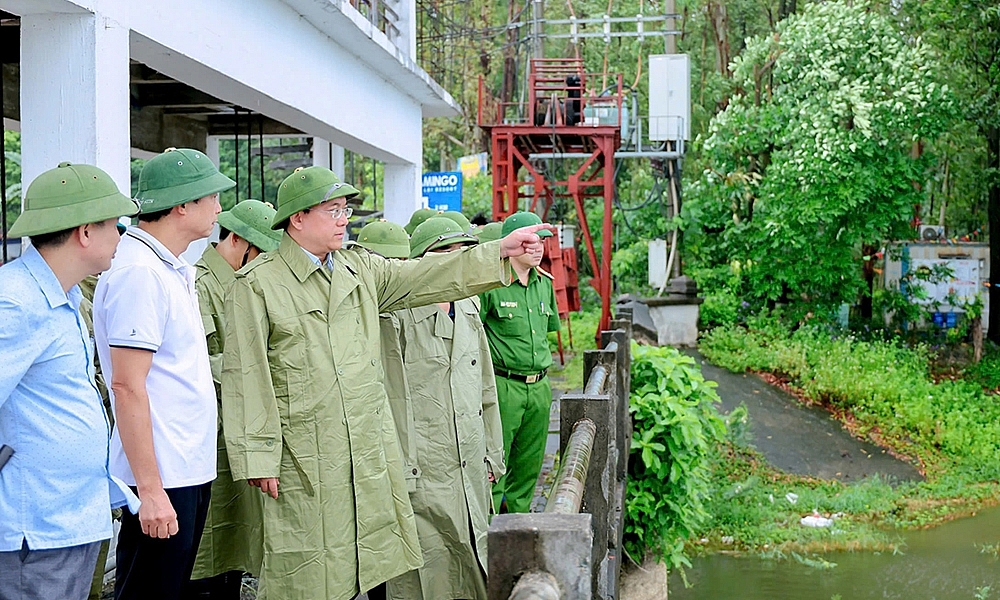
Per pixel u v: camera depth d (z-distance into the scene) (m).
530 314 5.57
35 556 2.59
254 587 4.73
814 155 17.19
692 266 19.94
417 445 4.17
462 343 4.43
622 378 6.12
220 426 4.06
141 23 4.81
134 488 3.30
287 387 3.42
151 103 8.85
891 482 12.46
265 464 3.34
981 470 13.01
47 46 4.38
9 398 2.56
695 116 24.38
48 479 2.60
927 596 8.77
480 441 4.42
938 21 18.94
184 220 3.29
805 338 17.14
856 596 8.77
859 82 17.25
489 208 22.92
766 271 18.62
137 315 3.04
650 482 6.90
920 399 14.63
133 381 3.01
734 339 17.17
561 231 15.61
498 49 21.72
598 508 4.02
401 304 3.80
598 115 16.78
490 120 19.30
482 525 4.33
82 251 2.69
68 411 2.63
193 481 3.24
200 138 10.27
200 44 5.50
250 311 3.42
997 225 19.98
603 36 18.84
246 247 4.41
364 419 3.52
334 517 3.42
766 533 10.40
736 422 12.89
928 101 16.95
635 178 24.83
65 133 4.39
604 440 4.04
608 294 15.15
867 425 14.13
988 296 20.08
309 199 3.41
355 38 7.79
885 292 19.56
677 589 8.93
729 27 26.34
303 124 7.73
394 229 4.57
